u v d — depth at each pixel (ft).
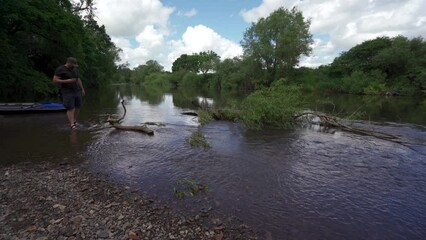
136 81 364.79
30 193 14.19
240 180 16.44
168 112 46.16
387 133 29.94
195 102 46.55
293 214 12.80
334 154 22.06
